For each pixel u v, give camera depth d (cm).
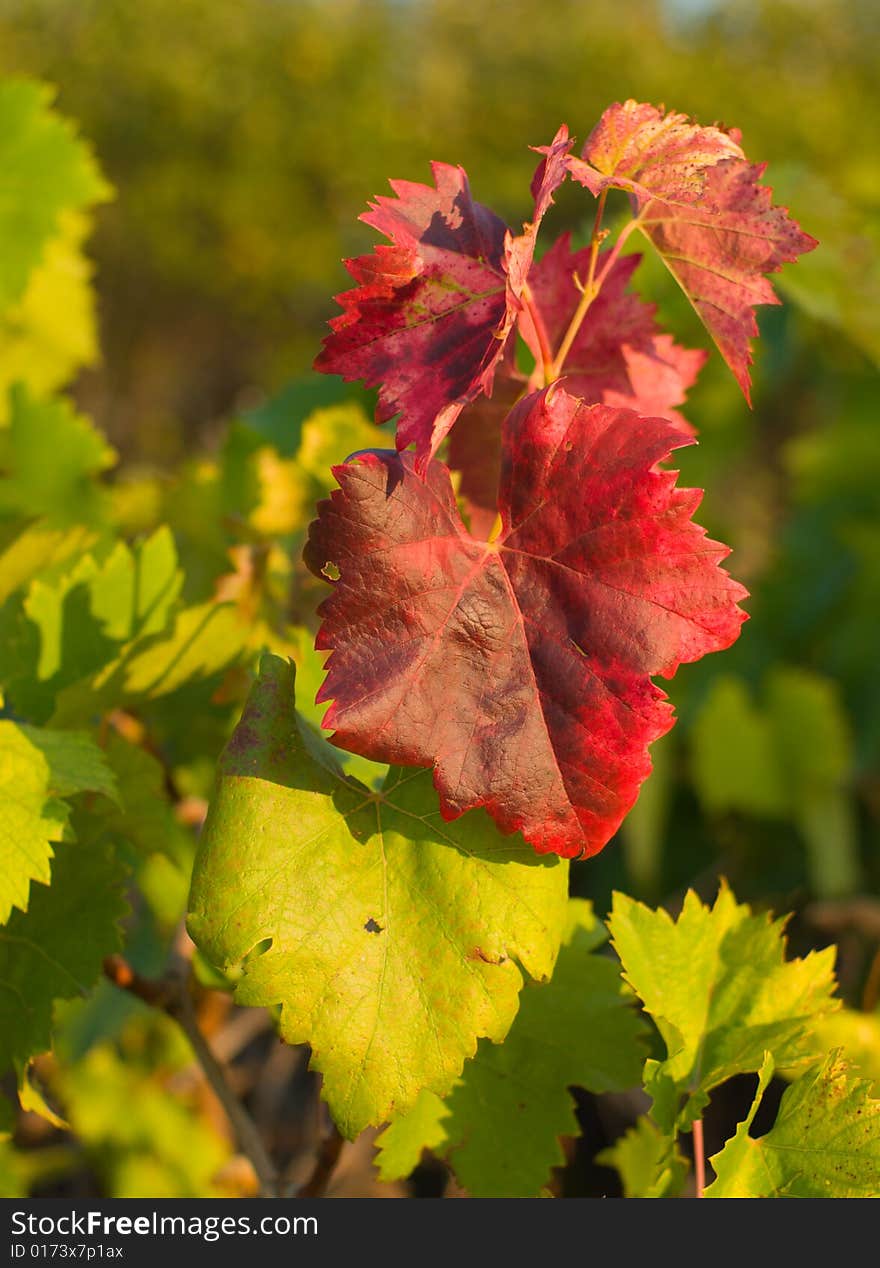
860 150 604
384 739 54
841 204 94
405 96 674
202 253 620
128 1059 115
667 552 54
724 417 181
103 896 65
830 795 152
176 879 85
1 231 114
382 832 58
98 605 69
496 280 56
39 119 114
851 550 185
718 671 182
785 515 221
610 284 63
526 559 56
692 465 189
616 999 67
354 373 56
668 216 59
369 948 57
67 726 69
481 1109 66
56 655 69
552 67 666
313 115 633
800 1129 59
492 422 61
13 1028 65
